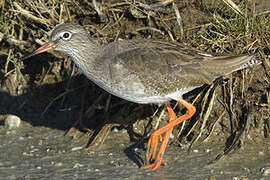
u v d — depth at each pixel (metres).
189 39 12.83
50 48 11.60
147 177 10.17
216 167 10.50
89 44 11.55
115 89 11.24
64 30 11.45
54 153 11.70
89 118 13.43
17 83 14.73
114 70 11.02
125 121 12.63
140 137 12.46
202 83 11.16
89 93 13.71
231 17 12.71
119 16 13.72
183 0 13.38
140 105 12.79
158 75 10.98
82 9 13.73
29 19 13.93
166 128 11.16
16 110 14.50
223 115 12.05
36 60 14.50
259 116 11.81
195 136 12.06
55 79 14.24
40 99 14.46
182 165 10.75
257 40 12.23
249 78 12.02
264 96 11.91
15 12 13.77
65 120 13.77
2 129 13.40
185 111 12.57
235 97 12.12
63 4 13.64
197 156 11.23
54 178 10.21
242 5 12.94
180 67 11.05
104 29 13.67
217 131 12.12
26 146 12.17
